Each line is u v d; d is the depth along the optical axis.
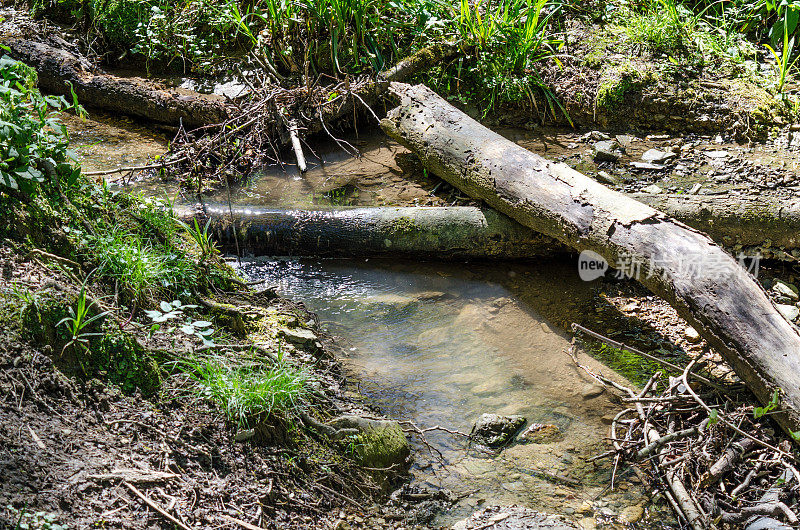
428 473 3.49
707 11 7.86
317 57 7.17
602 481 3.46
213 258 4.46
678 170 6.01
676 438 3.54
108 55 7.57
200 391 3.20
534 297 4.87
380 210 5.27
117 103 6.92
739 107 6.55
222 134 6.32
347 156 6.57
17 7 8.02
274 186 6.00
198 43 7.40
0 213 3.29
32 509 2.39
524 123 7.01
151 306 3.64
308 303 4.75
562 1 7.78
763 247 4.97
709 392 3.90
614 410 3.91
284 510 3.01
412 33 7.39
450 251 5.21
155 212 4.27
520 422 3.78
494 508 3.28
